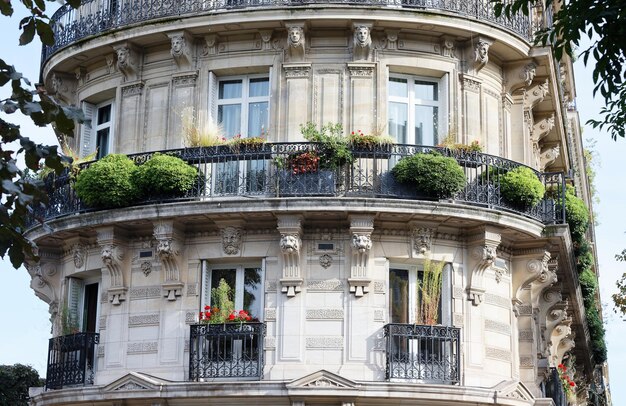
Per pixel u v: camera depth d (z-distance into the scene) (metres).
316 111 27.36
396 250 26.47
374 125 27.22
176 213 26.16
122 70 28.77
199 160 26.64
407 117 28.02
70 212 27.45
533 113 32.69
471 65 28.30
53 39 10.39
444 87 28.16
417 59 27.81
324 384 25.05
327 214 25.88
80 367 27.47
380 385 25.06
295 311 26.05
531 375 28.44
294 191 25.84
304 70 27.50
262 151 26.38
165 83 28.48
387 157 26.33
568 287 33.09
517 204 27.31
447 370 25.92
